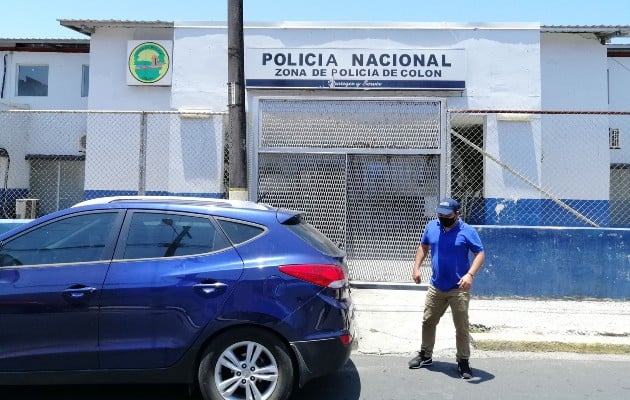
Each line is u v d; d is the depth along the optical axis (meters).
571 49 13.67
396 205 9.30
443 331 6.91
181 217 4.55
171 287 4.25
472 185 12.55
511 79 12.01
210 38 12.17
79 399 4.78
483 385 5.26
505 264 8.41
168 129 13.08
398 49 11.84
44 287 4.25
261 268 4.31
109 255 4.41
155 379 4.27
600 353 6.33
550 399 4.90
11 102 16.11
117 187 13.09
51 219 4.54
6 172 15.12
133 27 13.13
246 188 7.43
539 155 12.01
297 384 4.38
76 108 16.56
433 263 5.55
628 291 8.27
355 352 6.24
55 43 16.50
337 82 11.84
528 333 6.71
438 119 9.33
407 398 4.90
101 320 4.23
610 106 16.03
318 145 9.43
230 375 4.32
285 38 11.98
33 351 4.22
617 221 15.68
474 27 12.01
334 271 4.44
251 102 12.03
